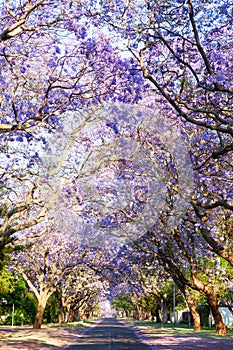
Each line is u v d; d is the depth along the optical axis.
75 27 12.98
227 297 42.34
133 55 13.30
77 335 37.03
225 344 23.66
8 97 15.13
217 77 13.68
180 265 32.12
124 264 36.38
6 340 26.64
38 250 38.50
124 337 34.78
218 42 15.92
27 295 56.78
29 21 13.20
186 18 14.49
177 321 78.62
